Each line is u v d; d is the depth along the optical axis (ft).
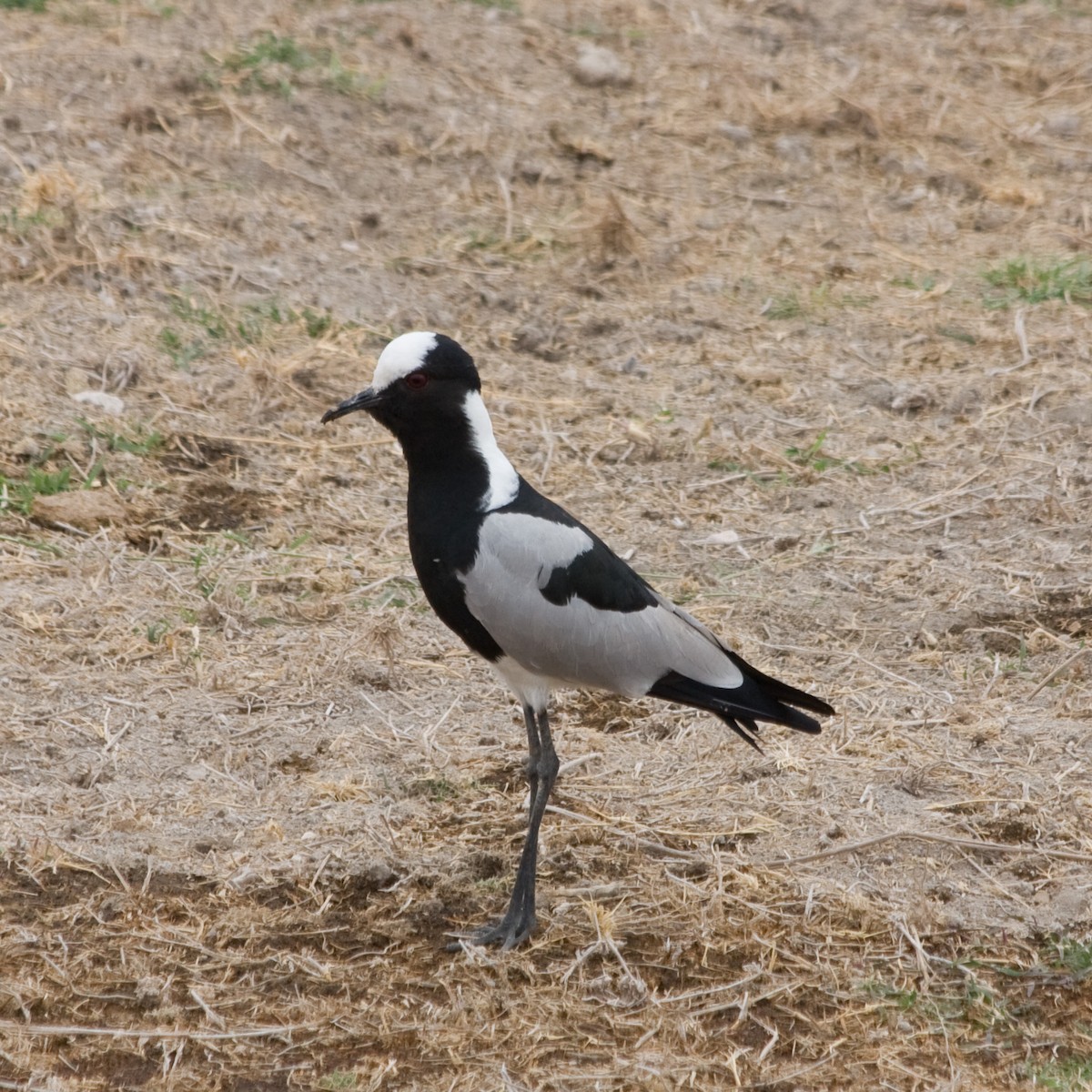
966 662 37.29
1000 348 53.26
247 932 28.17
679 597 39.58
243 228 56.39
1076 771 33.09
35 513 41.19
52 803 31.12
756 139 68.18
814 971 27.68
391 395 28.35
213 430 46.19
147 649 36.35
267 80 65.31
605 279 57.00
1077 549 41.86
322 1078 24.99
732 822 31.63
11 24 67.36
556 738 34.45
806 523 43.52
